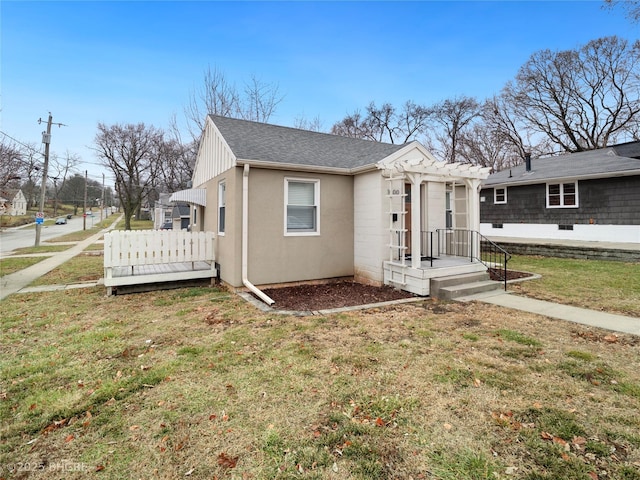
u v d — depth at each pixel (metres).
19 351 3.94
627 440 2.25
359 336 4.36
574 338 4.18
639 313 5.19
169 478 1.99
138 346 4.08
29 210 57.66
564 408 2.65
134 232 7.23
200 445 2.28
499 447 2.22
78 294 7.09
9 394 2.97
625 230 12.73
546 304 5.82
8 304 6.22
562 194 14.69
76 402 2.83
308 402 2.80
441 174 6.97
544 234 15.38
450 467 2.04
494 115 29.34
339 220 8.17
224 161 7.82
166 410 2.70
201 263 8.96
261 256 7.24
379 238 7.53
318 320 5.08
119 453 2.21
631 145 15.39
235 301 6.30
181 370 3.41
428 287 6.65
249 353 3.83
